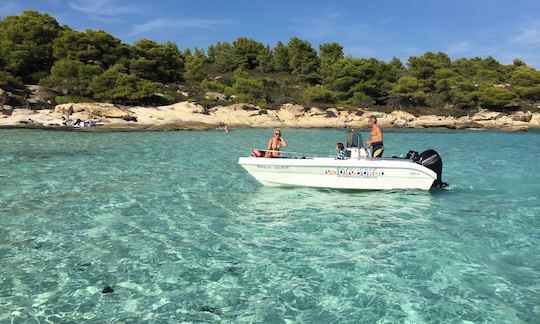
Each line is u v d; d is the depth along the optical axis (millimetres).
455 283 5641
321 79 77688
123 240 7246
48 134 27359
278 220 8516
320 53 92812
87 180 12312
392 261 6375
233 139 28922
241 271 6012
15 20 53250
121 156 17812
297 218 8664
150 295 5289
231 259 6445
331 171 10930
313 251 6789
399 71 82562
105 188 11273
